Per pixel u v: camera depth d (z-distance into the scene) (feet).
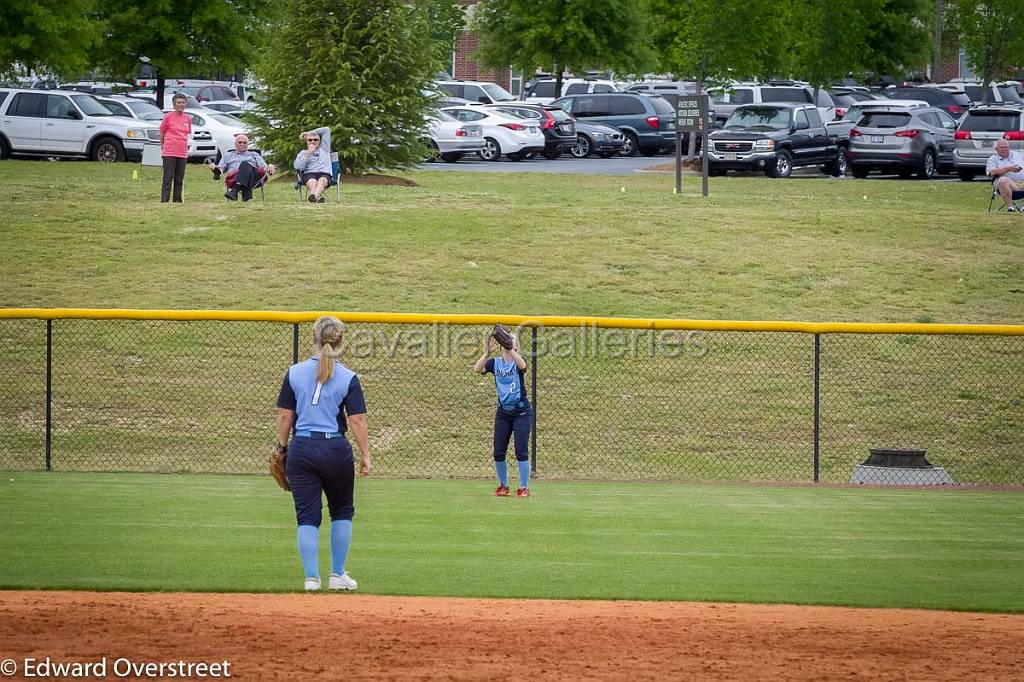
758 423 211.41
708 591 114.32
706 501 165.78
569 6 635.25
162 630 97.50
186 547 129.18
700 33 502.79
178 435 202.18
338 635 96.84
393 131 376.48
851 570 123.95
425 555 127.75
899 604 110.73
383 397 216.13
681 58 520.83
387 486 175.83
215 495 163.63
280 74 374.43
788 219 306.96
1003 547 136.15
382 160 374.43
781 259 278.67
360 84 370.32
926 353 236.22
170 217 287.69
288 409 107.55
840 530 145.07
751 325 190.39
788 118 460.14
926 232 299.17
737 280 266.57
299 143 367.66
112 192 322.14
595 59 648.38
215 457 195.11
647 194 353.92
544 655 93.04
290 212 293.23
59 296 244.63
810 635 99.91
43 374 219.00
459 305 246.27
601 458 199.00
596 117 552.82
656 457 199.82
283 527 141.08
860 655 94.84
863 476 188.55
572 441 204.44
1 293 244.22
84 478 178.09
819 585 117.39
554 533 140.87
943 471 188.75
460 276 260.83
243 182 305.73
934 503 166.30
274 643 94.63
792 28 563.48
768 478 193.67
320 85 368.89
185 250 269.44
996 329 189.06
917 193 380.99
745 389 222.07
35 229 277.44
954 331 189.67
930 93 632.38
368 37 377.91
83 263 260.62
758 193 369.09
